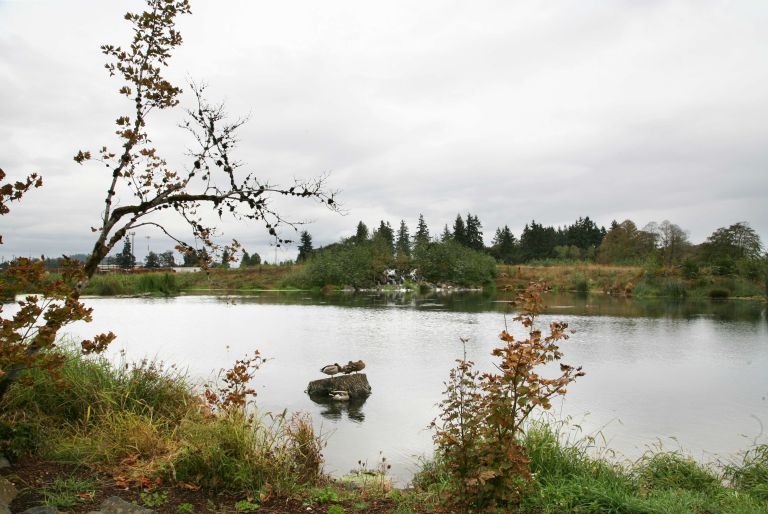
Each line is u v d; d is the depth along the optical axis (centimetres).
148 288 4588
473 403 491
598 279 5556
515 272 6538
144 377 756
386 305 3562
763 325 2447
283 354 1620
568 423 943
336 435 874
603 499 493
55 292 473
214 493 496
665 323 2522
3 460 500
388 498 538
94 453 536
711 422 954
